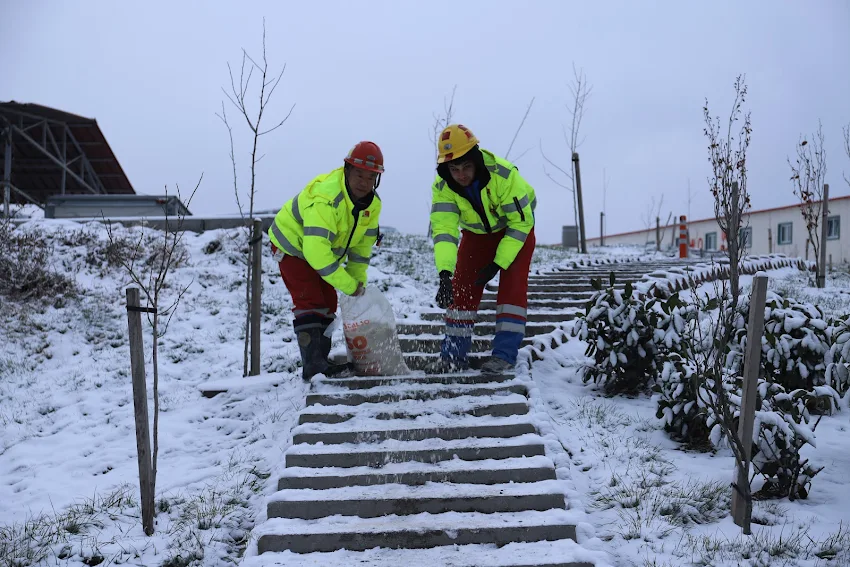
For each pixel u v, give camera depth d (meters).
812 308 5.09
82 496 4.40
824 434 4.87
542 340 6.14
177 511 4.13
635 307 5.34
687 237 17.50
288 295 8.73
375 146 4.84
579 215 15.98
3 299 8.19
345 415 4.65
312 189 4.94
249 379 5.98
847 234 22.31
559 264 11.18
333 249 5.10
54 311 8.09
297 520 3.73
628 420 4.98
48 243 9.90
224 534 3.86
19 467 4.93
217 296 8.65
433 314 7.18
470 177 4.87
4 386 6.40
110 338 7.52
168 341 7.29
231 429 5.28
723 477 4.16
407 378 5.07
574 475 4.25
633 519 3.77
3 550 3.70
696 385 4.37
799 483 3.92
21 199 20.98
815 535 3.50
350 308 5.14
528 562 3.32
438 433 4.43
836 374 4.85
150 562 3.61
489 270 5.14
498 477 4.02
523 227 4.98
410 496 3.81
